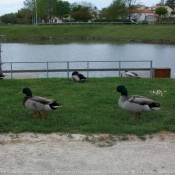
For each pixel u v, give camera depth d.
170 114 8.05
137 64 29.92
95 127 6.83
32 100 7.18
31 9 106.69
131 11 92.69
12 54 40.41
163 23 75.75
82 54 40.50
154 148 5.94
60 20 117.69
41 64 28.61
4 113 7.84
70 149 5.84
